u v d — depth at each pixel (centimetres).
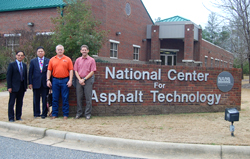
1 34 1748
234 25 1911
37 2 1775
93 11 1812
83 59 672
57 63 663
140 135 531
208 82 823
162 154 459
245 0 1838
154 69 771
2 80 1691
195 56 2697
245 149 455
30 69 680
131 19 2414
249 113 822
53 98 684
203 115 774
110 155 447
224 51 4134
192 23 2484
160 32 2566
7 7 1823
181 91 797
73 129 569
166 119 708
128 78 750
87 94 677
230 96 852
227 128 613
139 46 2570
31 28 1761
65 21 1484
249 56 1994
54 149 471
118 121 670
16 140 526
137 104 761
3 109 835
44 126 594
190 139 506
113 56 2173
